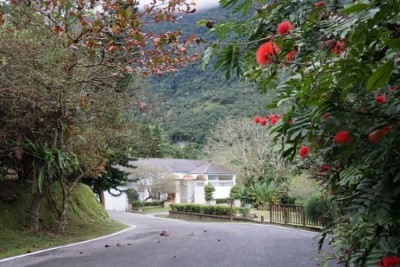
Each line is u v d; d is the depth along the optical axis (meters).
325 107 1.38
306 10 2.01
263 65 1.62
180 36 4.89
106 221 13.29
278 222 15.02
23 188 11.16
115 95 9.05
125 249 7.94
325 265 2.97
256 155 24.48
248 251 7.67
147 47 5.11
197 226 13.88
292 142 1.48
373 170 1.55
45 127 9.54
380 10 1.06
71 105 8.17
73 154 9.98
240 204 23.78
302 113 1.47
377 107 1.43
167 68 5.39
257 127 24.20
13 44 6.55
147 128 14.66
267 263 6.37
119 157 16.05
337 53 1.55
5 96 7.58
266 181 23.80
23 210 10.40
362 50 1.26
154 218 18.84
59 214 10.50
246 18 2.17
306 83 1.35
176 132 38.03
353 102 1.46
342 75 1.24
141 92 11.12
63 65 7.14
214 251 7.67
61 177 10.28
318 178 4.25
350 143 1.46
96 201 14.35
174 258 6.85
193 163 35.22
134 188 28.41
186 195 32.59
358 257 2.21
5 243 8.20
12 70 6.97
